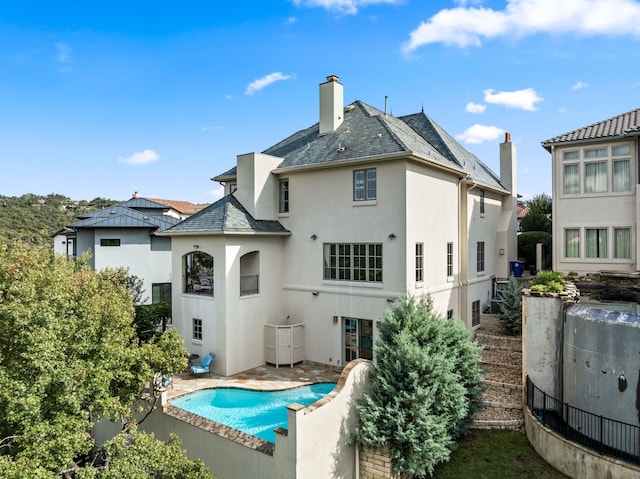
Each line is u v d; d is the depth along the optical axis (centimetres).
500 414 1388
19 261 1002
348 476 1134
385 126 1941
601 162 2038
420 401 1115
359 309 1814
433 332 1263
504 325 2189
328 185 1919
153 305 2492
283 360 1895
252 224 1905
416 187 1784
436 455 1088
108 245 3106
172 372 1158
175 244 1973
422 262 1830
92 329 955
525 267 3092
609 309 1357
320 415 1041
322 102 2211
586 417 1174
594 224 2048
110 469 808
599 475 1020
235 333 1806
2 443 788
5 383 768
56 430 781
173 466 902
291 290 2036
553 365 1341
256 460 1063
